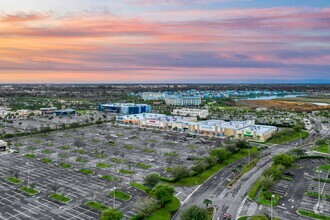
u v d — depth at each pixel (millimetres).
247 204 112938
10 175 144000
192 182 135375
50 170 152250
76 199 117062
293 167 158625
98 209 108562
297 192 124688
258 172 150125
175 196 119938
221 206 111188
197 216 92500
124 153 186750
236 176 142625
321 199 117438
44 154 183000
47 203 113562
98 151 191875
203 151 186000
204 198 118438
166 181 136125
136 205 108438
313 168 157500
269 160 172625
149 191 121000
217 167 157375
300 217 102875
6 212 106062
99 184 133000
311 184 133875
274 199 116062
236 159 173375
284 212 106562
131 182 135125
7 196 119875
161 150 195750
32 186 128375
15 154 183125
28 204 112625
